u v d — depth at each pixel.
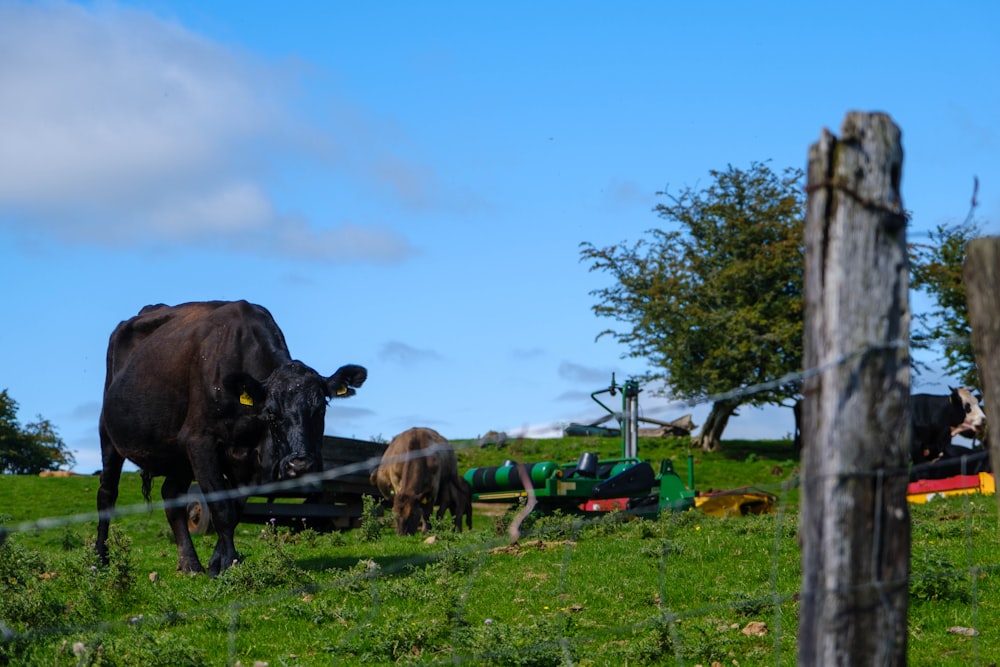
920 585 11.23
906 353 5.04
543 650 9.41
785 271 53.31
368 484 26.25
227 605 11.21
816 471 5.00
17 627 10.05
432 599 11.80
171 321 15.39
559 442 53.19
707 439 54.06
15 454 80.62
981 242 5.41
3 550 11.18
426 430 22.66
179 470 15.12
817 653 4.93
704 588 12.26
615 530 18.03
